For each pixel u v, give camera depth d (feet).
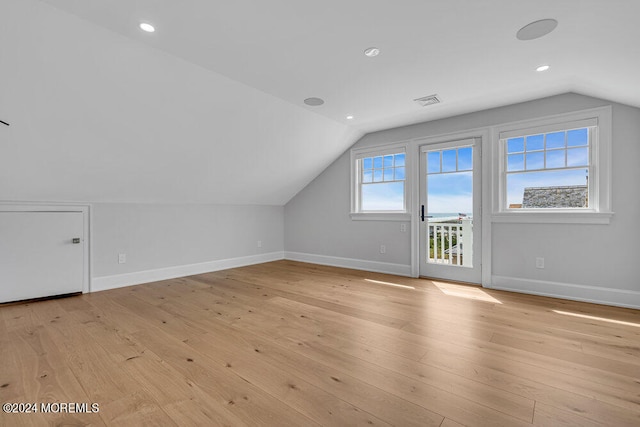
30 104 7.38
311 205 17.53
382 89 9.71
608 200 9.50
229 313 8.90
